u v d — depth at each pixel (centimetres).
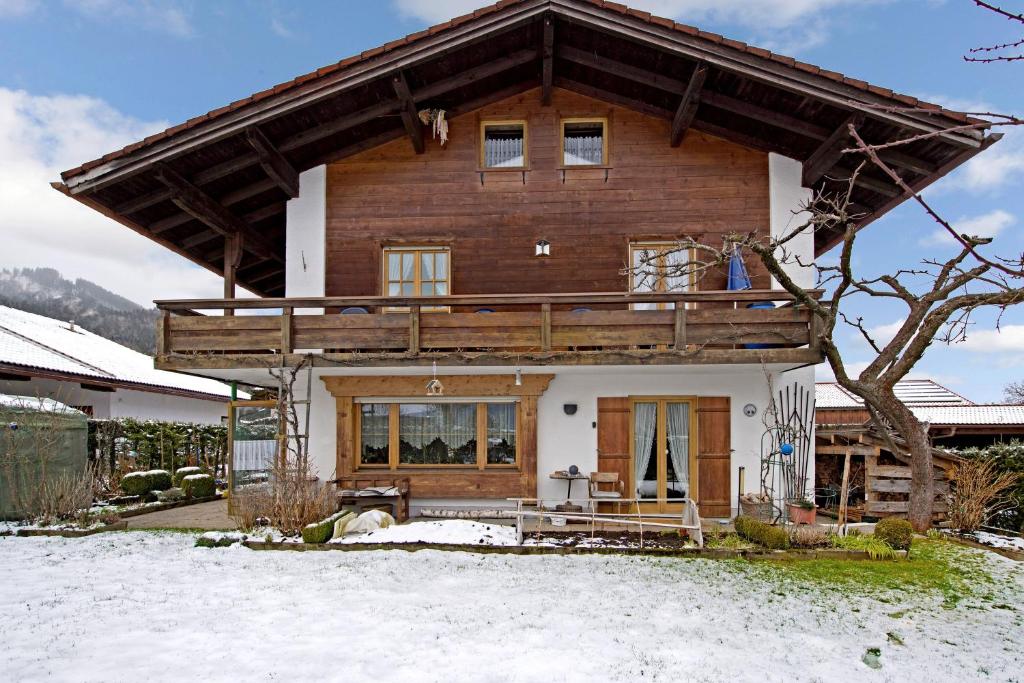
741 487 948
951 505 874
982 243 723
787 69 830
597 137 1045
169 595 580
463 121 1031
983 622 534
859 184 966
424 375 966
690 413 977
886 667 448
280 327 875
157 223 1045
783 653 466
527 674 424
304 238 1021
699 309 920
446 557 707
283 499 805
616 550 727
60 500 909
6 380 1381
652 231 1001
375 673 423
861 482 1012
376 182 1027
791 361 823
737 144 1007
